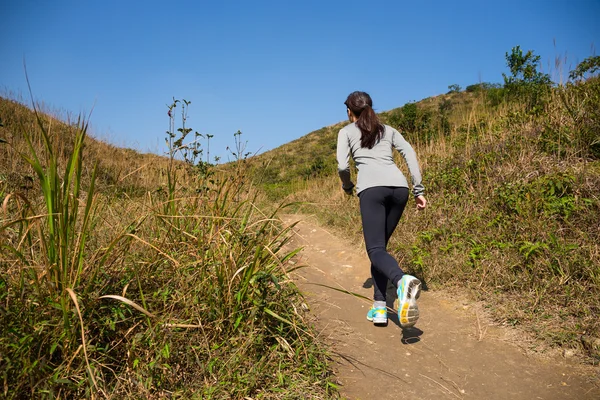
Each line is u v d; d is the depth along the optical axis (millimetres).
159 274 2373
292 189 11719
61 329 1785
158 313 2131
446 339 2770
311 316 3049
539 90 6500
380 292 3012
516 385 2203
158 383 1854
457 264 3680
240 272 2393
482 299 3215
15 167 3705
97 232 2738
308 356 2266
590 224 3438
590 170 4012
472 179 5074
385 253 2738
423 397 2137
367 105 3057
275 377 2055
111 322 1904
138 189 3855
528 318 2791
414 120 8984
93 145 6871
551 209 3678
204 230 2762
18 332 1701
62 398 1660
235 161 3322
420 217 4879
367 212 2836
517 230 3666
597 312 2641
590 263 2988
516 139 5281
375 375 2352
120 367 1895
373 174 2855
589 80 5559
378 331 2939
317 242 5727
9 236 2334
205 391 1848
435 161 6285
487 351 2570
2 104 7270
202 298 2307
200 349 2055
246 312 2291
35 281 1803
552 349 2473
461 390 2191
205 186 3119
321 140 38438
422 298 3484
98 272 2064
